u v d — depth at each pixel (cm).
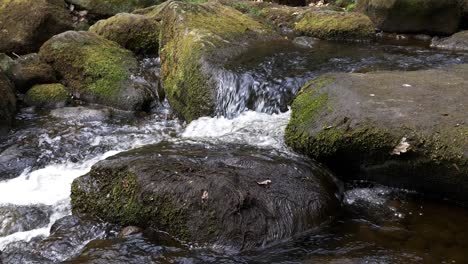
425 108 404
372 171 410
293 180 382
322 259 317
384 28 855
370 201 395
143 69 757
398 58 670
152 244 345
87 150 551
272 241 337
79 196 400
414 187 399
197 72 602
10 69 707
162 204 358
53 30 884
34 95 684
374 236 343
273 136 486
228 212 342
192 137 515
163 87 681
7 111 616
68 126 613
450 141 363
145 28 839
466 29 828
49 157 538
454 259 314
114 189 383
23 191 465
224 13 777
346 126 407
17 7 876
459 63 640
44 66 732
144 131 596
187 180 363
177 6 735
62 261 339
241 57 643
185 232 346
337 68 614
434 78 491
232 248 332
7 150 545
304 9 961
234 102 574
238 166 390
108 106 684
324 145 417
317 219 360
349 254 321
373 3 861
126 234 358
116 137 579
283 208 354
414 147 375
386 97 434
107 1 1046
